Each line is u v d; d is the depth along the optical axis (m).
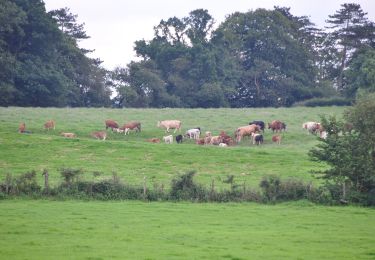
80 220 35.84
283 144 73.12
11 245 28.91
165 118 90.00
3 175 53.22
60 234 31.77
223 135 74.12
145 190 45.00
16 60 109.44
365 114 47.25
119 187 45.12
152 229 33.69
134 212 39.12
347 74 118.38
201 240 30.98
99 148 64.25
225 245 29.92
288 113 96.00
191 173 46.03
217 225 35.50
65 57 124.94
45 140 66.50
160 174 55.16
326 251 29.00
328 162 46.66
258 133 75.50
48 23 115.12
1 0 111.44
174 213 39.19
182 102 126.69
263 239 31.61
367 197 44.38
